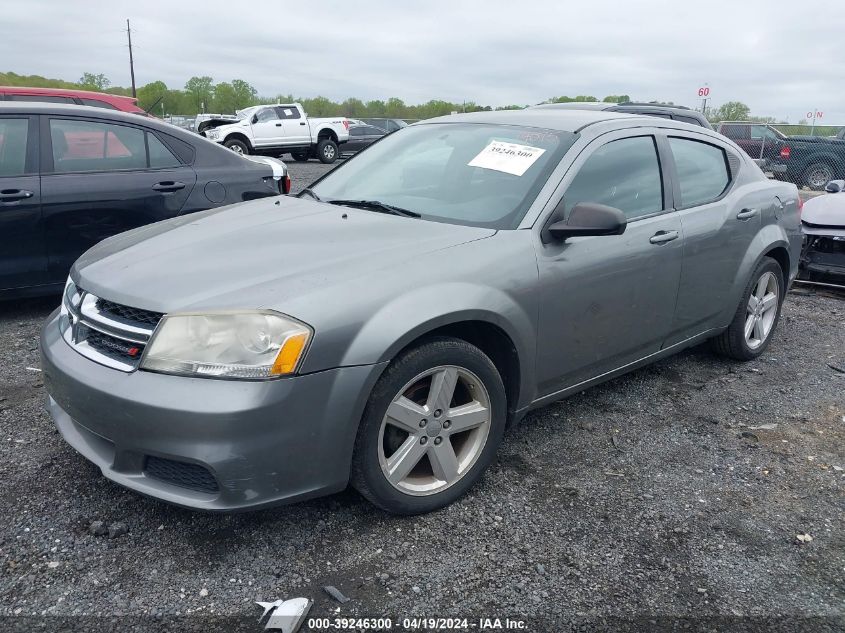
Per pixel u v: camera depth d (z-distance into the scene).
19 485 2.93
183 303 2.43
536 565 2.57
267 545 2.62
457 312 2.69
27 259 5.02
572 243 3.20
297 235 2.99
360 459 2.58
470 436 2.98
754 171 4.68
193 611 2.28
